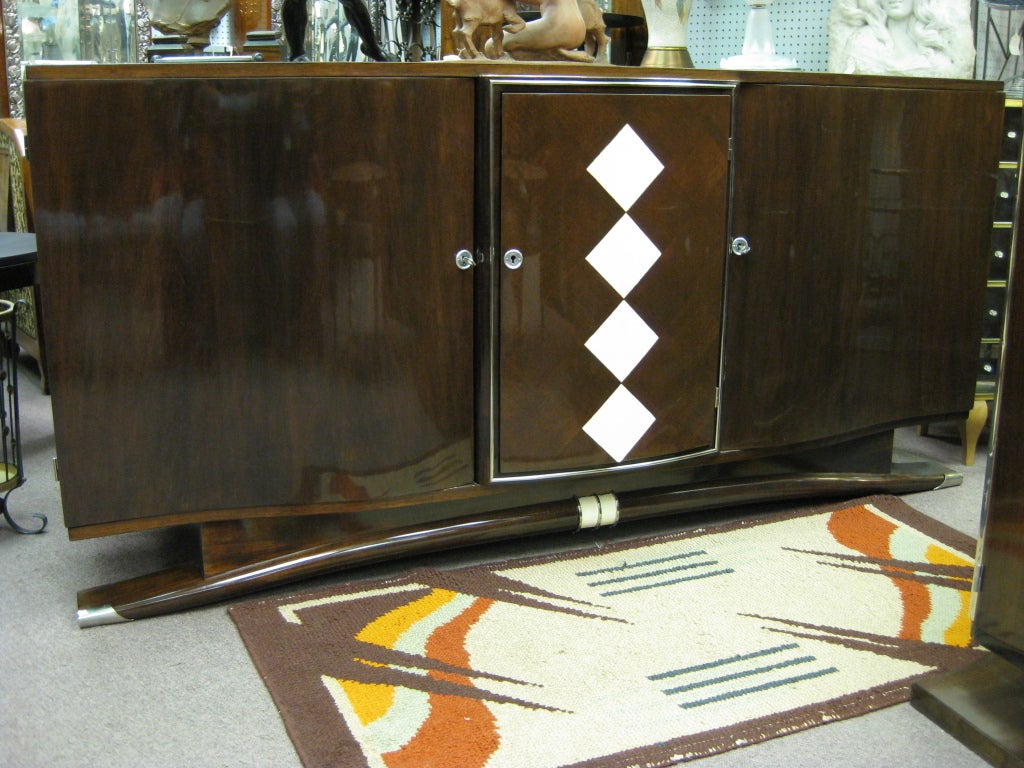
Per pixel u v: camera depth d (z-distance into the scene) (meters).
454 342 1.83
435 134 1.73
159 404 1.71
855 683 1.58
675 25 2.23
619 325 1.91
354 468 1.83
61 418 1.67
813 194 2.04
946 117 2.16
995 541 1.46
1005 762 1.38
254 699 1.54
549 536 2.14
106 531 1.74
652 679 1.58
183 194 1.64
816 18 2.69
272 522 1.85
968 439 2.58
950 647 1.68
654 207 1.88
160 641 1.71
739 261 2.00
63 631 1.73
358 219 1.72
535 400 1.88
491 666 1.61
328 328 1.75
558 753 1.40
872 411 2.26
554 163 1.79
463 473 1.90
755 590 1.87
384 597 1.83
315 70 1.65
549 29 1.91
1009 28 2.85
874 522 2.17
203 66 1.61
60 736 1.45
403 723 1.46
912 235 2.19
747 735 1.44
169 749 1.42
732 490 2.16
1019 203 1.39
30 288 3.08
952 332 2.31
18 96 3.75
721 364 2.03
